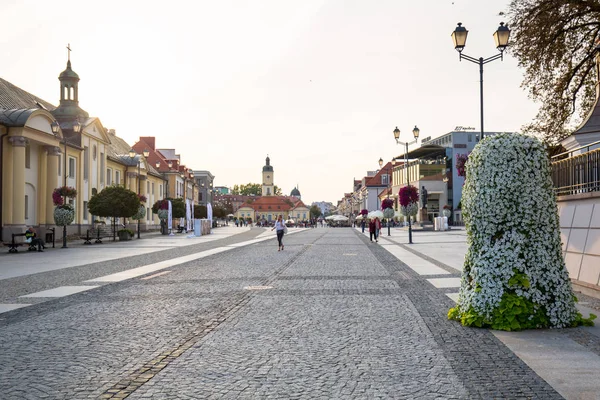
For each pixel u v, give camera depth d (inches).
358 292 454.0
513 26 872.9
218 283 526.6
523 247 305.3
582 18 834.2
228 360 236.5
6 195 1334.9
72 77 1919.3
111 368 225.3
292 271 642.8
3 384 203.8
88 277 601.3
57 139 1546.5
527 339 271.9
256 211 7160.4
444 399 183.5
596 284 407.8
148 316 347.9
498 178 310.2
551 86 910.4
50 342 275.6
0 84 1619.1
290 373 215.9
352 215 5782.5
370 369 220.7
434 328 301.7
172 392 192.9
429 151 3240.7
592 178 441.1
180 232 2491.4
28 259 890.1
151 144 3469.5
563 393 188.5
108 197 1502.2
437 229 2324.1
